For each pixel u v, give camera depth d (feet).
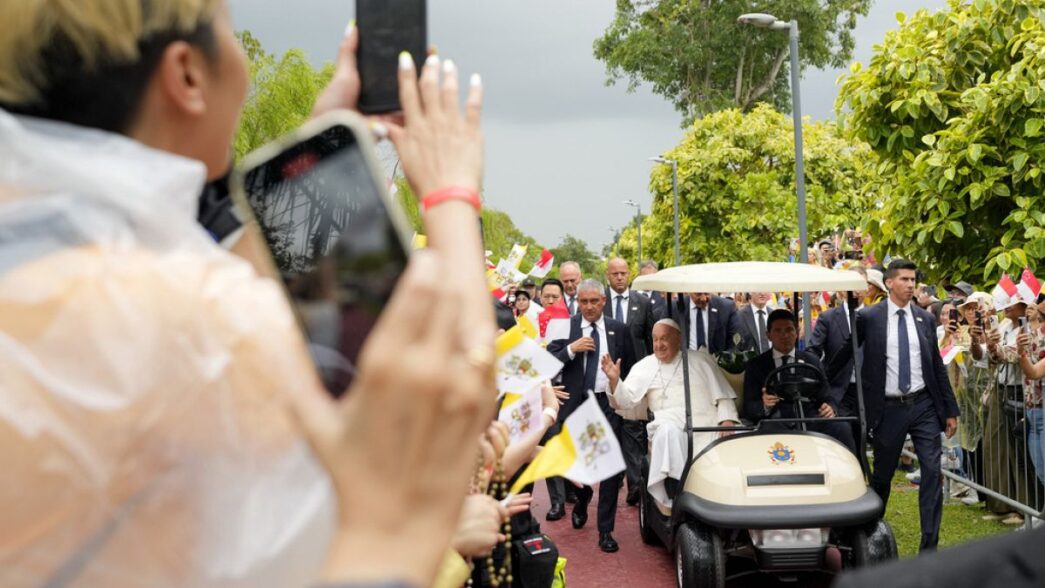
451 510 2.47
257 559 3.00
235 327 2.98
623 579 25.30
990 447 27.09
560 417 29.84
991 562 3.06
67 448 2.85
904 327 25.27
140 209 3.07
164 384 2.89
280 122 54.29
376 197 3.66
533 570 12.18
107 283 2.93
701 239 88.07
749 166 86.89
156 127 3.53
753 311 39.04
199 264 3.09
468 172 3.84
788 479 21.79
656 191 92.02
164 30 3.45
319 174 3.70
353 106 4.21
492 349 2.57
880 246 31.07
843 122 31.55
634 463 29.48
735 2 142.61
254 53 55.16
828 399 24.43
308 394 2.95
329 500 3.03
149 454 2.91
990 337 26.25
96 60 3.36
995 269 29.12
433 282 2.44
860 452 22.72
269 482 3.00
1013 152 28.17
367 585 2.37
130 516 2.93
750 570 22.76
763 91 148.36
